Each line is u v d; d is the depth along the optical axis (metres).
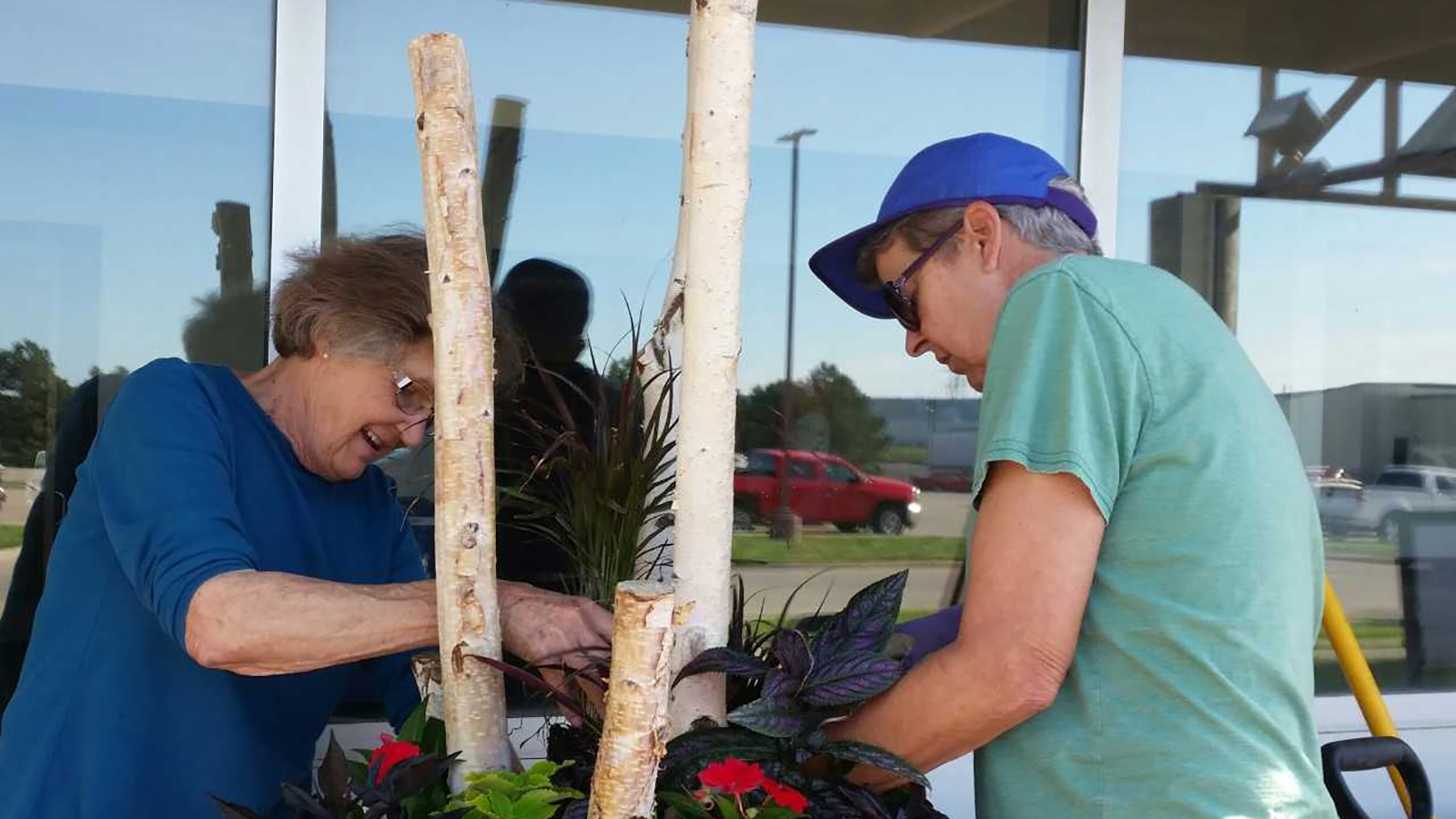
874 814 1.10
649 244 2.37
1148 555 1.07
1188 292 1.15
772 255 2.47
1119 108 2.61
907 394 2.49
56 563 1.38
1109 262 1.15
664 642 0.93
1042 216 1.24
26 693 1.35
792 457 2.46
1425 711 2.84
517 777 1.08
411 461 2.19
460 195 1.12
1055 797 1.12
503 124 2.31
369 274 1.40
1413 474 2.85
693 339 1.14
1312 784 1.11
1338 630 2.00
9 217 2.10
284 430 1.47
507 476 2.14
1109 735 1.09
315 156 2.19
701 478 1.15
